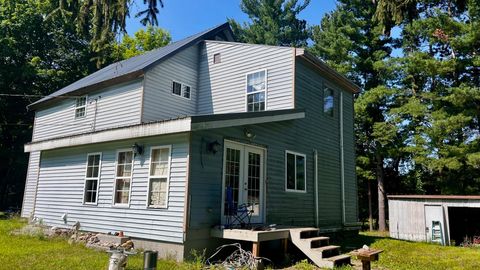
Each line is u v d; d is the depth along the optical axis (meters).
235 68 13.27
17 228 12.12
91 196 10.59
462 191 19.23
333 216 13.17
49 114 16.75
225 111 13.16
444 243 14.45
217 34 15.72
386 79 22.75
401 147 21.19
